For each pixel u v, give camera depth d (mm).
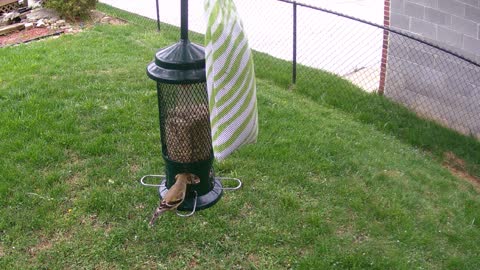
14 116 2734
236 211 2246
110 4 5367
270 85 3359
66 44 3791
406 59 3326
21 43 3926
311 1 5395
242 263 2064
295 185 2404
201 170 1948
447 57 3162
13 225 2168
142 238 2127
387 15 3342
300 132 2758
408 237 2197
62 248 2080
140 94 2969
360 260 2078
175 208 1918
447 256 2156
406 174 2590
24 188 2316
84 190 2326
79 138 2594
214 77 1661
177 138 1919
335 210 2285
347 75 3740
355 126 2967
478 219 2393
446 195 2516
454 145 3016
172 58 1747
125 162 2484
